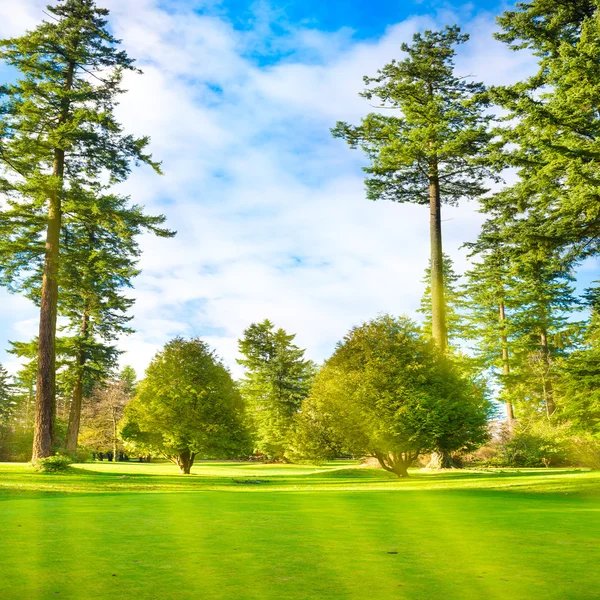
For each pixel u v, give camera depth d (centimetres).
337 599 356
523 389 4803
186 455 3212
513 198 2366
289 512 873
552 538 600
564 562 470
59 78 2805
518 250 2198
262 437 6247
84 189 2753
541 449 3300
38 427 2553
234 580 407
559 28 2394
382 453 2497
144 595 364
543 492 1457
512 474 2394
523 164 2141
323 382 2661
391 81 3256
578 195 1888
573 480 1772
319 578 414
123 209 2745
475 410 2481
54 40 2709
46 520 738
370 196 3462
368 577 417
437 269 3155
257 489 1712
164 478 2289
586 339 3073
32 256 2814
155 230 2822
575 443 3259
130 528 665
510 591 375
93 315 3941
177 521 738
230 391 3297
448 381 2522
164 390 3134
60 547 532
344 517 805
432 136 3167
